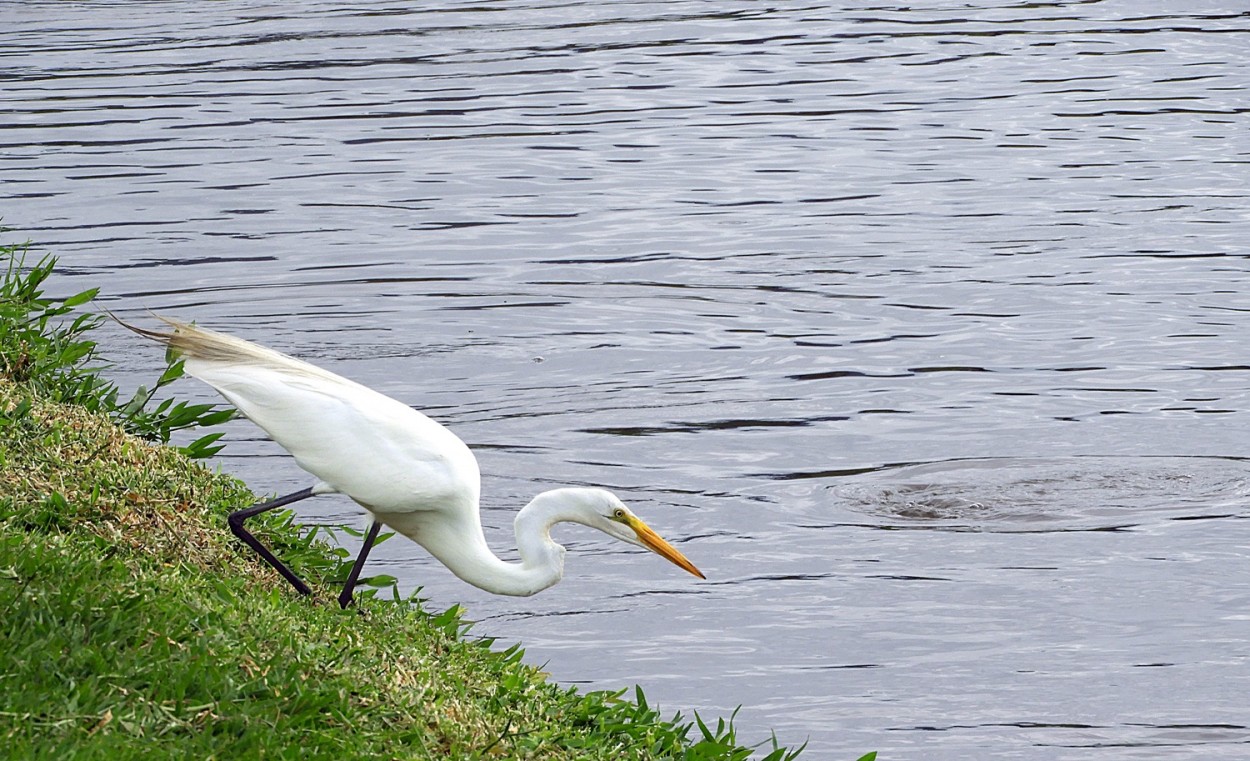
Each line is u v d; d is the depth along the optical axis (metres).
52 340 10.71
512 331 18.36
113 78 33.62
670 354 17.53
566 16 41.00
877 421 15.40
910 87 32.75
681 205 24.12
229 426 15.03
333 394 7.93
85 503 7.96
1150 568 12.02
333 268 20.81
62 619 6.32
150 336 7.93
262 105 31.00
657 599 11.62
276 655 6.56
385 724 6.50
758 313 19.03
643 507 13.32
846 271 20.73
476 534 8.23
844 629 11.12
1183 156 26.97
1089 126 29.30
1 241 21.55
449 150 27.52
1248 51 36.00
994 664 10.60
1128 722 9.85
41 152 27.12
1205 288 19.78
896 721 9.84
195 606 6.88
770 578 11.96
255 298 19.47
